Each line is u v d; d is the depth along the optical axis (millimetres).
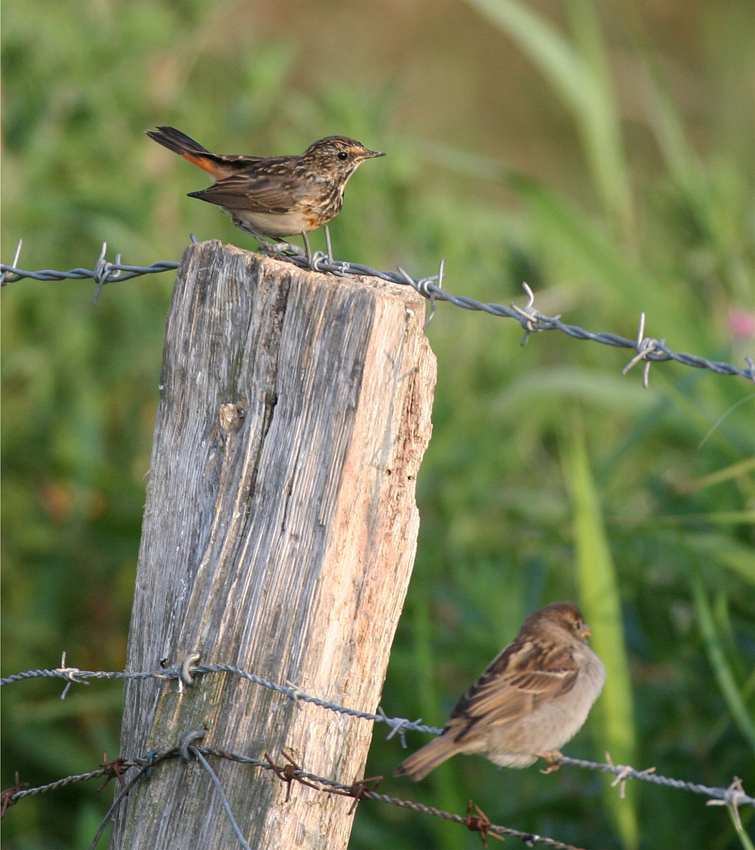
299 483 5773
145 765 5883
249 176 9336
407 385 5891
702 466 10836
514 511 12742
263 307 5891
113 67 13664
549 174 27141
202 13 14891
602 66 13594
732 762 9727
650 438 12305
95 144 13656
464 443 13477
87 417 13141
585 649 6895
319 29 29266
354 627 5801
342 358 5707
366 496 5766
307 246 7402
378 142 13969
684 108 26484
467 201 18797
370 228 13656
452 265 14070
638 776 5801
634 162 23703
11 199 12914
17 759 12352
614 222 13742
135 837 5883
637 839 9516
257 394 5918
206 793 5809
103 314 13773
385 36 30141
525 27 13336
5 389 13523
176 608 6055
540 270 14609
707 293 13562
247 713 5770
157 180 14203
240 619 5832
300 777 5637
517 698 6355
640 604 10180
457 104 29219
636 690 10492
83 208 13008
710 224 13164
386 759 11445
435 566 11984
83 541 12922
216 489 5992
